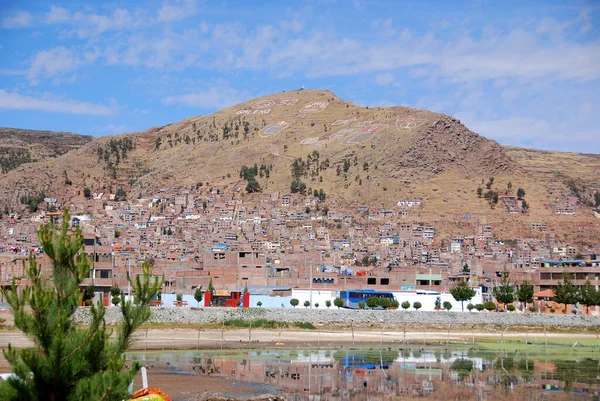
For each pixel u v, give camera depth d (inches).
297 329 6702.8
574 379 4087.1
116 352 1708.9
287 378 3853.3
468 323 7490.2
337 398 3334.2
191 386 3457.2
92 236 7263.8
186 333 6008.9
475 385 3809.1
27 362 1595.7
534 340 6648.6
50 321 1642.5
